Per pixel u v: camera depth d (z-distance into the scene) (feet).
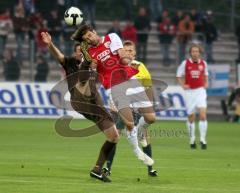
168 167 111.75
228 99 239.71
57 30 230.89
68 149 140.77
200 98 151.64
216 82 240.53
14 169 105.29
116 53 96.48
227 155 134.41
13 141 157.58
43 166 109.81
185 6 270.87
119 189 86.58
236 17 274.57
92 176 93.20
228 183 94.32
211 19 252.21
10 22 241.35
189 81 152.97
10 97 219.20
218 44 266.16
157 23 260.42
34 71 228.43
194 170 108.17
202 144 148.46
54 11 238.07
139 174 102.01
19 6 235.20
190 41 246.06
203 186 90.94
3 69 229.66
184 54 241.76
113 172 103.71
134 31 239.50
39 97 219.41
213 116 245.24
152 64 242.58
